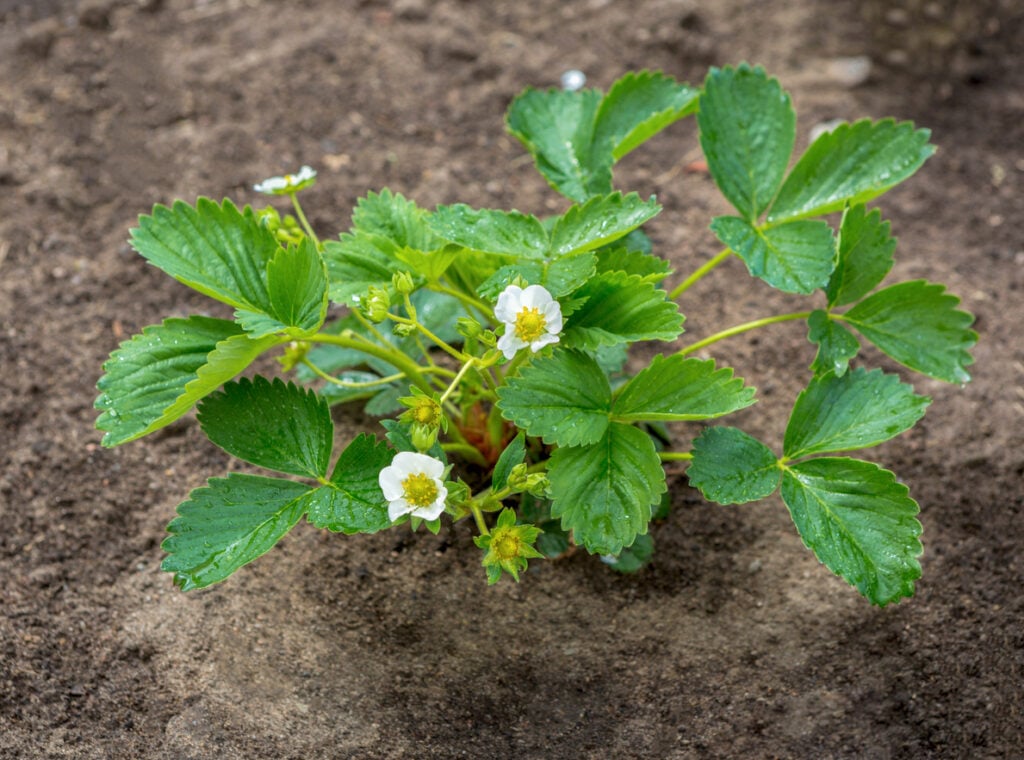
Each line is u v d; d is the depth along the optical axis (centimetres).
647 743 99
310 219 121
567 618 103
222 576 93
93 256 118
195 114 127
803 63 135
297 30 134
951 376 100
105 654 101
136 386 96
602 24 138
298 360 104
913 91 133
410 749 98
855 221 99
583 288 96
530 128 109
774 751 99
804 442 98
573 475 95
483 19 138
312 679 100
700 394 95
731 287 119
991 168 127
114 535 106
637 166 127
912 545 95
